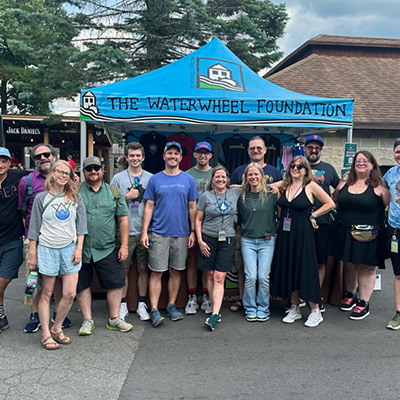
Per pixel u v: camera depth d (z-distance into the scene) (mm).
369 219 4473
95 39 15109
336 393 3029
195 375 3297
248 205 4453
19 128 16750
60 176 3611
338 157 10188
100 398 2941
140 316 4602
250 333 4219
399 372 3379
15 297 5461
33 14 14922
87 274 4086
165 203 4402
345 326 4445
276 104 5395
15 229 4152
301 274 4352
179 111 5234
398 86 11680
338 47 13406
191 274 4809
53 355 3635
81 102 5172
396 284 4414
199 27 14594
